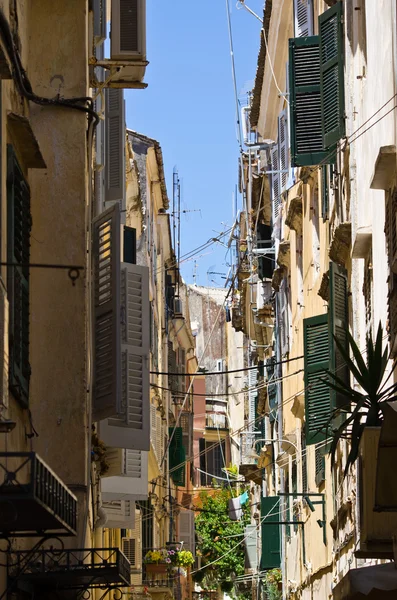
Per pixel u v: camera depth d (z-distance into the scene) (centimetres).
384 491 1530
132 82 2339
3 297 1267
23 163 1595
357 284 2611
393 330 1911
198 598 9494
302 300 4028
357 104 2548
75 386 1823
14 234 1484
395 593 1488
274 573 5112
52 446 1806
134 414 2341
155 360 6041
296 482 4331
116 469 2695
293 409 3934
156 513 5622
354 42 2559
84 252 1859
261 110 5159
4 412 1289
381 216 2166
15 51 1527
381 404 1491
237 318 7294
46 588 1595
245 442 7031
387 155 1894
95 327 2044
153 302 5962
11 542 1405
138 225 5203
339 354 2572
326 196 3173
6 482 1137
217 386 12244
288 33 4338
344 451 2814
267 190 5272
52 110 1897
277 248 4706
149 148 5731
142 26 2266
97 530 2878
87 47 1977
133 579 4469
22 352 1530
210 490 10269
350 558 2744
